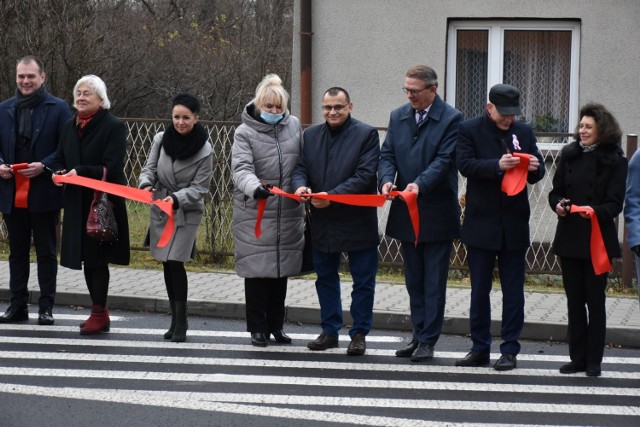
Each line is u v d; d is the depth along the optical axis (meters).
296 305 9.67
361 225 8.14
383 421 6.31
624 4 12.70
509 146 7.74
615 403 6.89
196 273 11.39
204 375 7.39
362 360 8.03
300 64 13.32
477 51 13.20
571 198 7.60
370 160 8.13
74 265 8.67
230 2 26.47
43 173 8.85
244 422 6.23
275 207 8.30
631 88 12.75
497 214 7.74
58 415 6.32
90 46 19.06
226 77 22.95
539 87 13.15
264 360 7.93
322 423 6.25
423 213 7.98
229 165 12.02
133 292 10.17
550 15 12.84
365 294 8.21
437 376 7.55
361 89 13.23
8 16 18.31
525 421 6.40
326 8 13.21
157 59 22.33
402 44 13.12
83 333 8.74
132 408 6.50
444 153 7.95
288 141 8.38
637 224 7.29
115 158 8.65
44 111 8.95
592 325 7.65
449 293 10.40
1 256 12.31
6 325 9.04
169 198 8.26
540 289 10.97
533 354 8.49
